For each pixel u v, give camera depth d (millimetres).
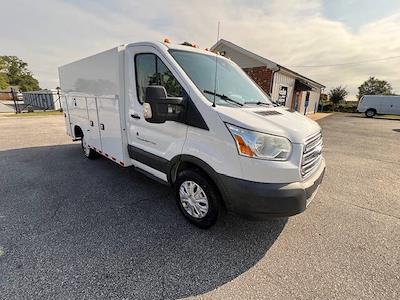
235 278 2148
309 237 2787
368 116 27344
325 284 2090
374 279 2156
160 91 2486
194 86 2666
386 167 5789
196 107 2584
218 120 2404
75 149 7086
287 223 3078
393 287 2066
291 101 18219
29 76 77562
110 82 3795
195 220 2920
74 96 5449
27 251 2432
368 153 7359
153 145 3262
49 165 5430
